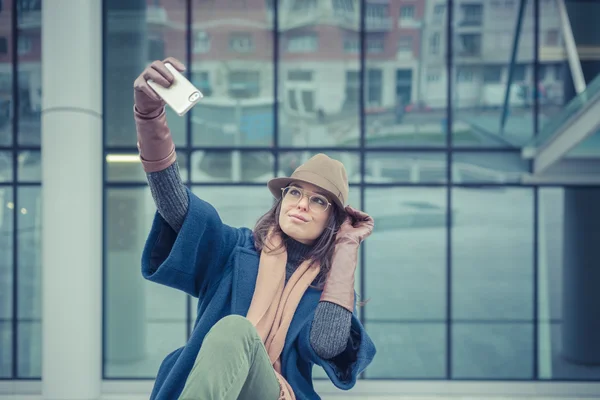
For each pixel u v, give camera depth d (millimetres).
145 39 7762
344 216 1770
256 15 7852
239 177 7855
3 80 7938
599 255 7848
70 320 6664
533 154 7578
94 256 6898
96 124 6961
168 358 1668
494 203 7855
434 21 7852
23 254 7938
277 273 1639
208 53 7844
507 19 7824
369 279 7922
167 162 1560
